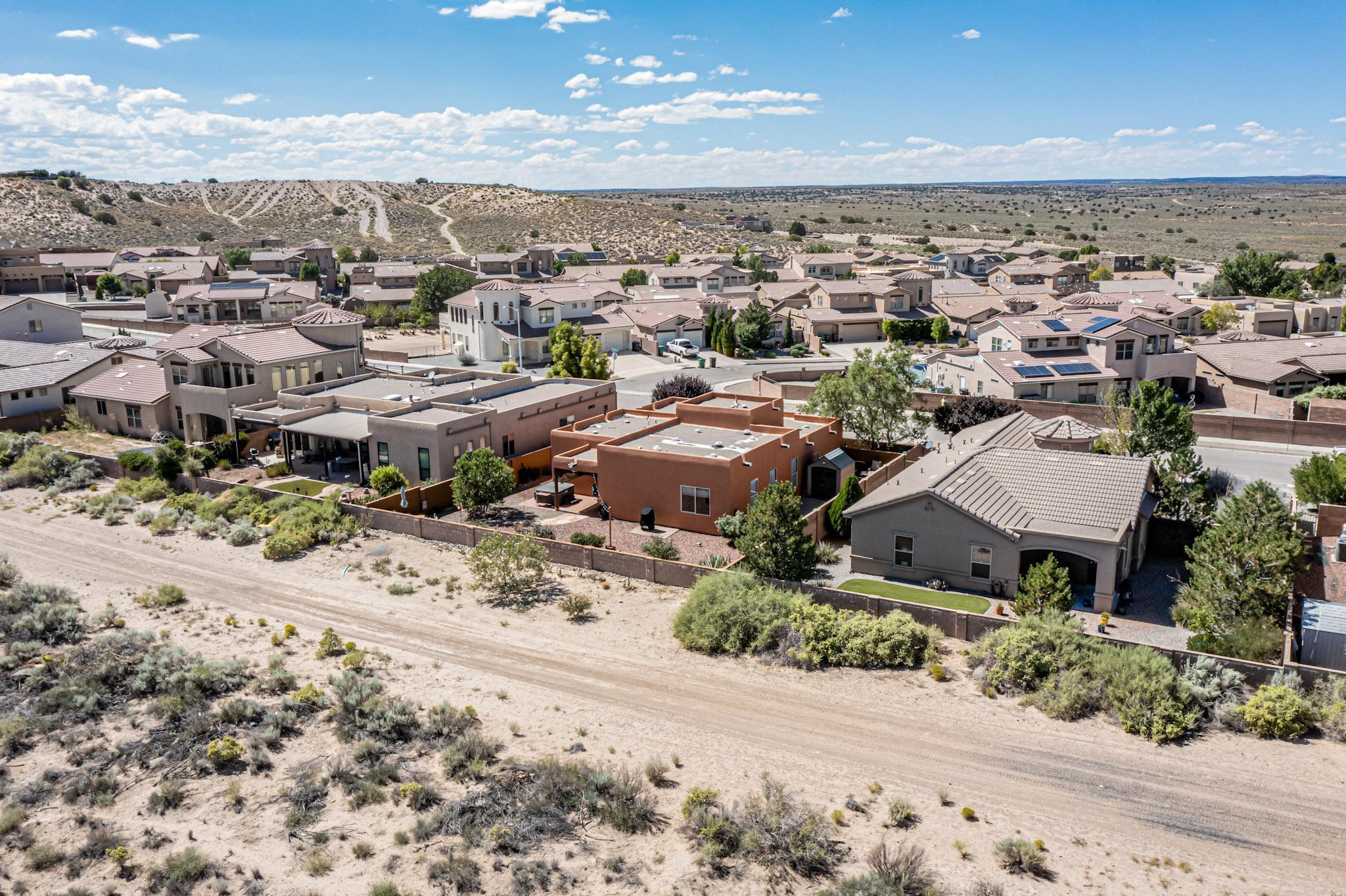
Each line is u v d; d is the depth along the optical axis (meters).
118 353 65.69
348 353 62.56
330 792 22.03
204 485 47.09
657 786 22.02
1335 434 55.72
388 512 41.88
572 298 99.62
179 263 134.62
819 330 105.25
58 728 24.83
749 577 32.28
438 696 26.64
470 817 20.80
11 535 41.28
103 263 133.00
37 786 22.19
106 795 21.64
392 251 190.75
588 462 45.50
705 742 23.94
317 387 58.34
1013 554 33.84
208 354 56.44
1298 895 17.91
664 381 72.44
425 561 38.22
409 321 117.62
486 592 34.84
